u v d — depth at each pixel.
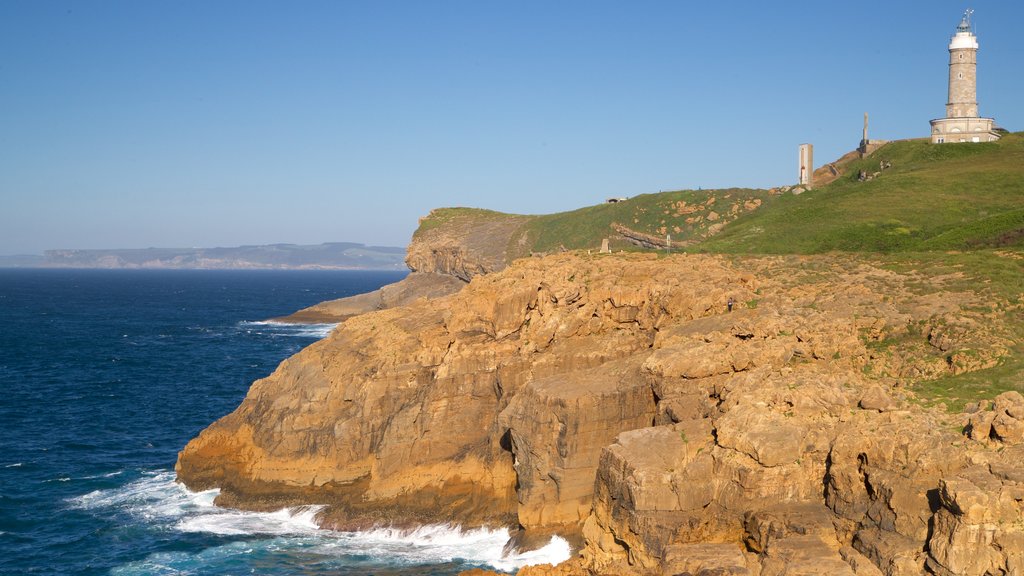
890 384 46.91
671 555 36.81
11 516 57.84
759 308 57.56
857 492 36.84
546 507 50.22
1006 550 31.12
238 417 65.31
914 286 60.62
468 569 48.41
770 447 38.38
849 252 77.06
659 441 42.19
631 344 58.19
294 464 60.03
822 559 34.28
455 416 57.19
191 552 52.16
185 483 63.78
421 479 56.34
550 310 59.22
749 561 36.53
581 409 49.09
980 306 54.75
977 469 33.88
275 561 50.72
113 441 77.19
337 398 61.00
